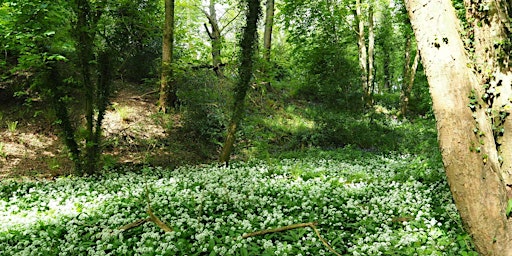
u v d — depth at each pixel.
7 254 5.51
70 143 10.39
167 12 15.12
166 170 11.64
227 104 15.71
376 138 16.31
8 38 9.48
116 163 11.93
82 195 8.71
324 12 22.06
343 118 17.20
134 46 16.66
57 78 10.27
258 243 5.91
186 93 15.49
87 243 5.78
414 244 5.73
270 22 20.59
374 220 6.79
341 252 5.68
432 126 18.20
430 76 4.11
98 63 10.46
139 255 5.40
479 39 4.64
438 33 4.05
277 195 8.55
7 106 13.53
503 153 4.41
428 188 8.88
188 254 5.54
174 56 17.50
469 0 4.73
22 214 7.33
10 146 11.99
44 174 10.89
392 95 30.52
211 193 8.53
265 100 19.55
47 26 9.38
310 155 14.06
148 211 6.41
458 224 5.81
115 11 13.80
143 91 17.05
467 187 3.83
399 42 32.66
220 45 16.81
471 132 3.87
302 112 20.53
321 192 8.69
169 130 14.77
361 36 23.34
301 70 23.72
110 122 14.08
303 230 6.27
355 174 10.34
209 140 14.95
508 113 4.42
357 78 19.33
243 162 12.91
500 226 3.71
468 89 3.94
